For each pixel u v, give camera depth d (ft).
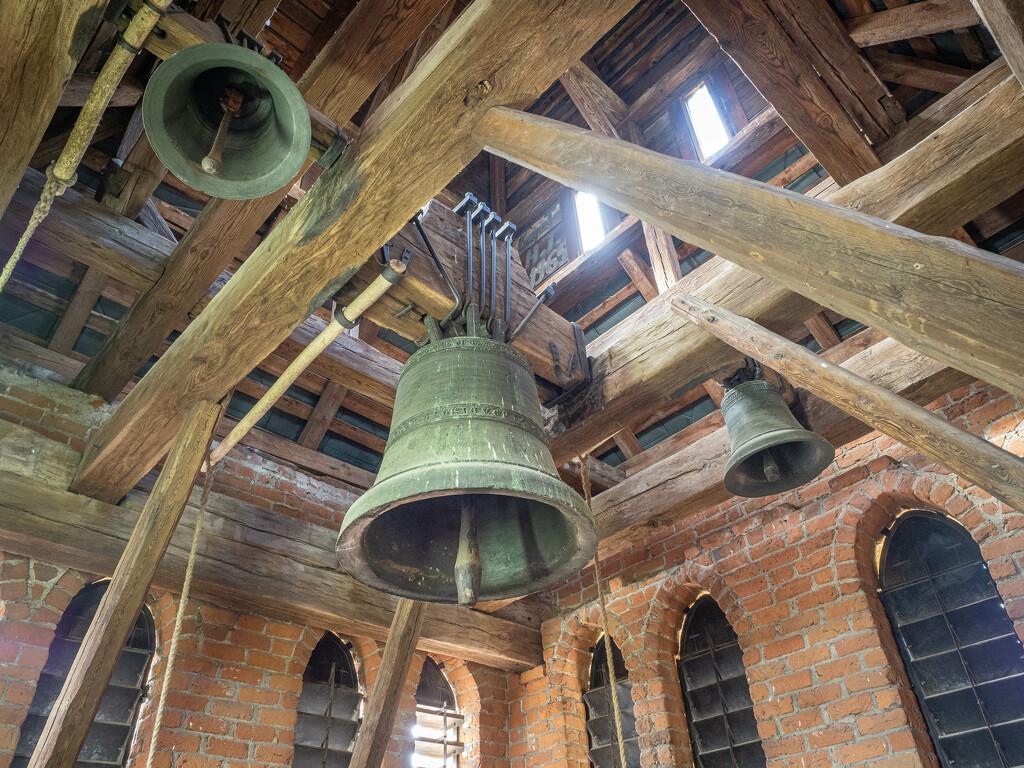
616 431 11.57
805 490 15.10
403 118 6.91
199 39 7.14
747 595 15.07
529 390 7.97
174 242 12.12
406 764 15.35
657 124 22.06
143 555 9.26
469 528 7.35
